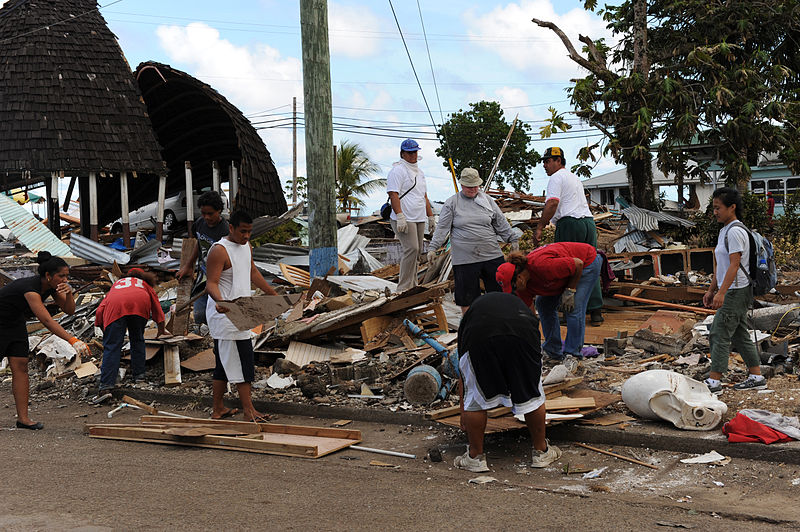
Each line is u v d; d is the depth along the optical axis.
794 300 9.51
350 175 40.81
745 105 20.95
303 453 5.52
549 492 4.49
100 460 5.50
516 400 4.99
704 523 3.87
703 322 8.60
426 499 4.38
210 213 8.23
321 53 10.30
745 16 22.47
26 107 16.72
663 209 25.00
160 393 7.89
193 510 4.19
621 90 21.55
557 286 6.59
